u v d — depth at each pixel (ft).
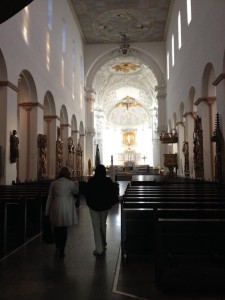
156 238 13.53
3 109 36.19
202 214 14.07
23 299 12.51
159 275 13.12
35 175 48.19
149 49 93.97
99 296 12.73
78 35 85.20
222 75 35.42
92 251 19.94
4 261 17.74
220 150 36.11
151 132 152.15
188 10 55.83
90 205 19.01
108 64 103.35
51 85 55.83
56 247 19.29
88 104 95.55
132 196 20.81
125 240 17.08
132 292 13.12
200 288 12.99
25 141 48.32
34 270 16.12
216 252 13.56
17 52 39.37
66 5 69.31
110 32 88.53
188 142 56.44
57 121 59.67
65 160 68.90
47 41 53.57
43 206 27.20
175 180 48.91
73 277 15.03
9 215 21.98
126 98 154.20
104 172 19.39
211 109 45.78
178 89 68.54
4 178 36.14
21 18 40.98
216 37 37.70
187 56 57.06
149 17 80.69
